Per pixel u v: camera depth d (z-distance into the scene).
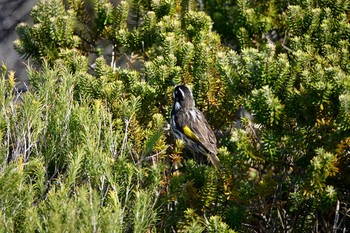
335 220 12.27
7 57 18.66
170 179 11.92
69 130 11.79
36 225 9.68
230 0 17.33
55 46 15.75
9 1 19.05
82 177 11.21
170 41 14.41
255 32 16.27
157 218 10.98
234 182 11.92
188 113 13.82
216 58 13.17
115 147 11.68
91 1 17.05
